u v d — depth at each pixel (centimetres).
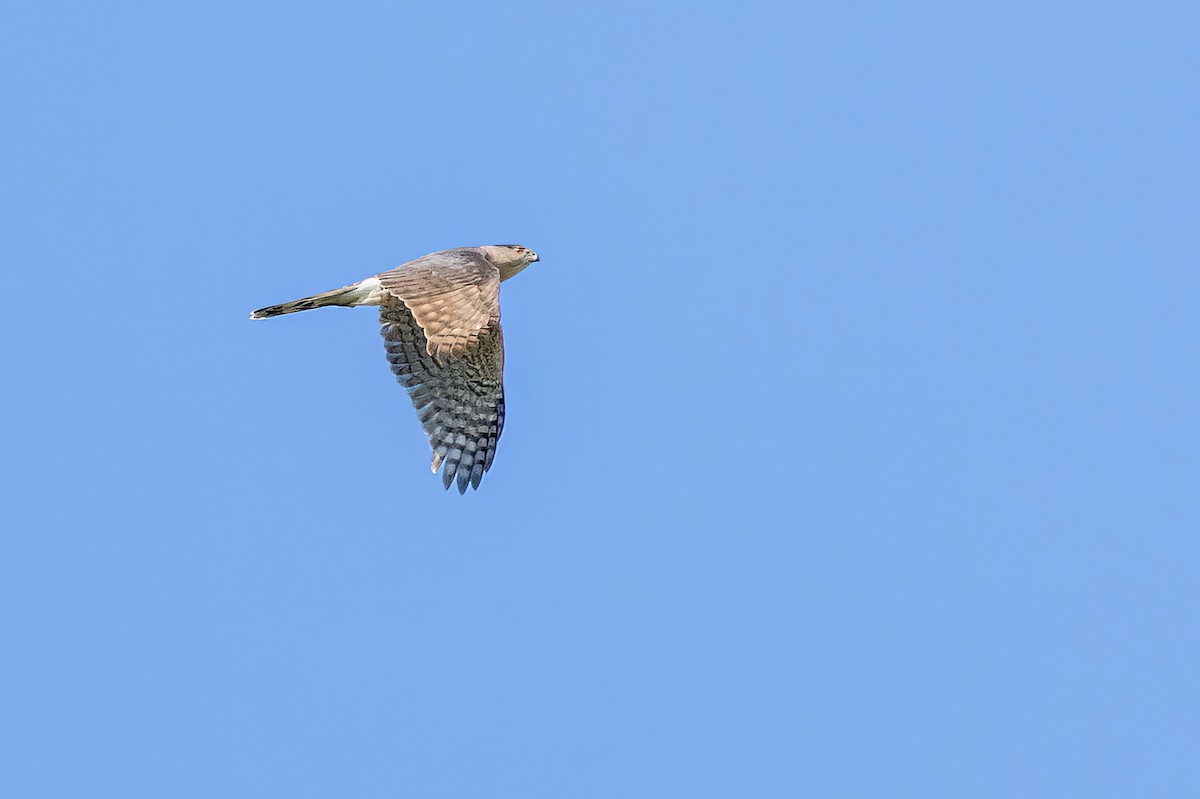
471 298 1510
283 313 1711
